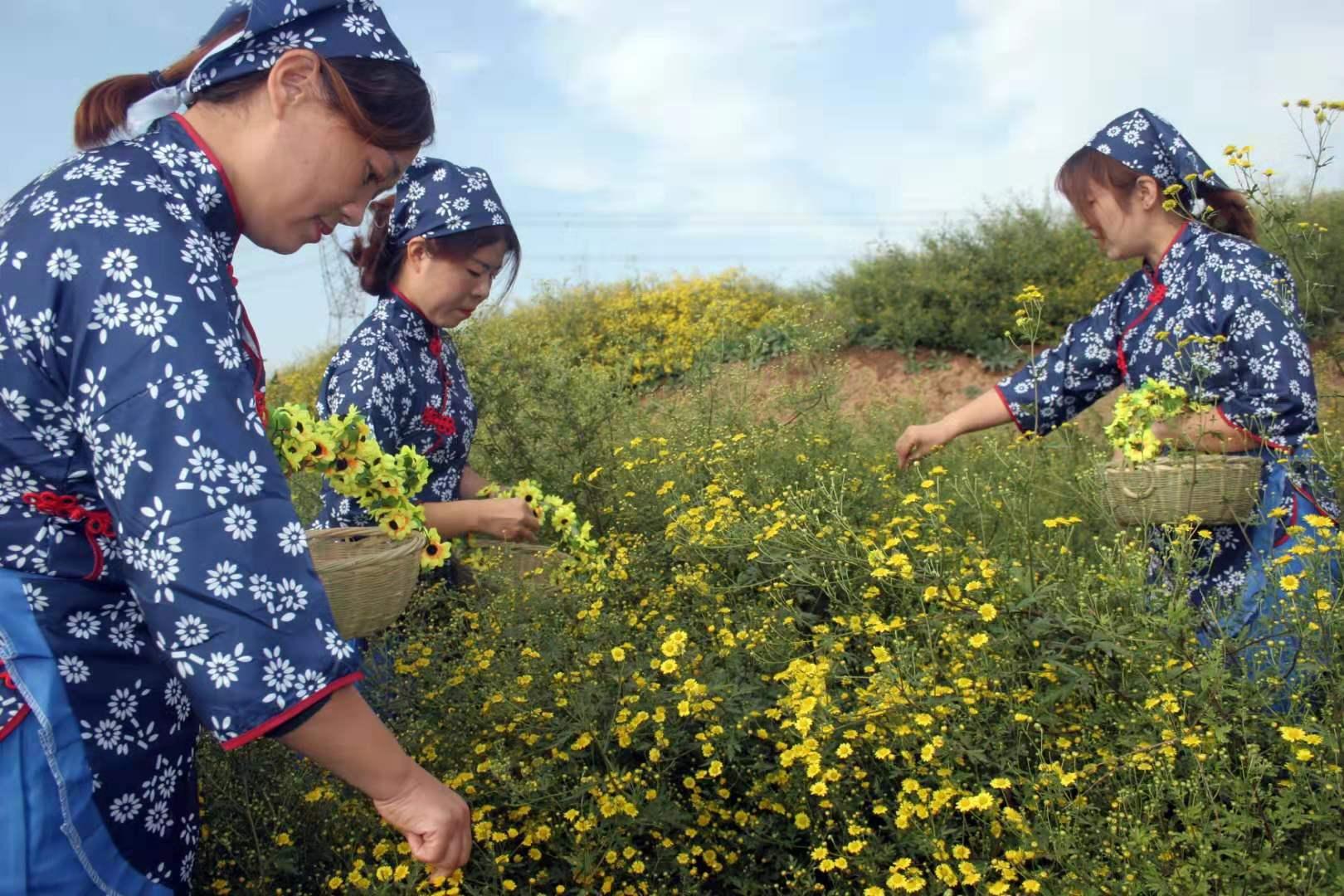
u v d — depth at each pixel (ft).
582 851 7.16
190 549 4.05
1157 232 9.70
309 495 15.10
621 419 16.33
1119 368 10.54
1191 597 9.20
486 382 14.97
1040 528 11.16
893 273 32.32
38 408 4.19
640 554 11.41
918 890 6.64
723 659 9.07
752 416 17.75
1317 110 8.96
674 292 38.96
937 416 27.12
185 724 4.91
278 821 7.63
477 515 9.79
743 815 7.79
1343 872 5.72
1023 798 6.68
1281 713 7.15
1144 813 6.43
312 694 4.20
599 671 8.44
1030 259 30.71
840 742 7.57
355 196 5.08
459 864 4.76
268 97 4.75
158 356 4.09
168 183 4.51
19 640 4.26
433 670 8.92
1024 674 8.02
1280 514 8.46
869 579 9.55
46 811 4.29
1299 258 9.89
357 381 9.25
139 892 4.66
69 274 4.13
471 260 9.57
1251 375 8.84
